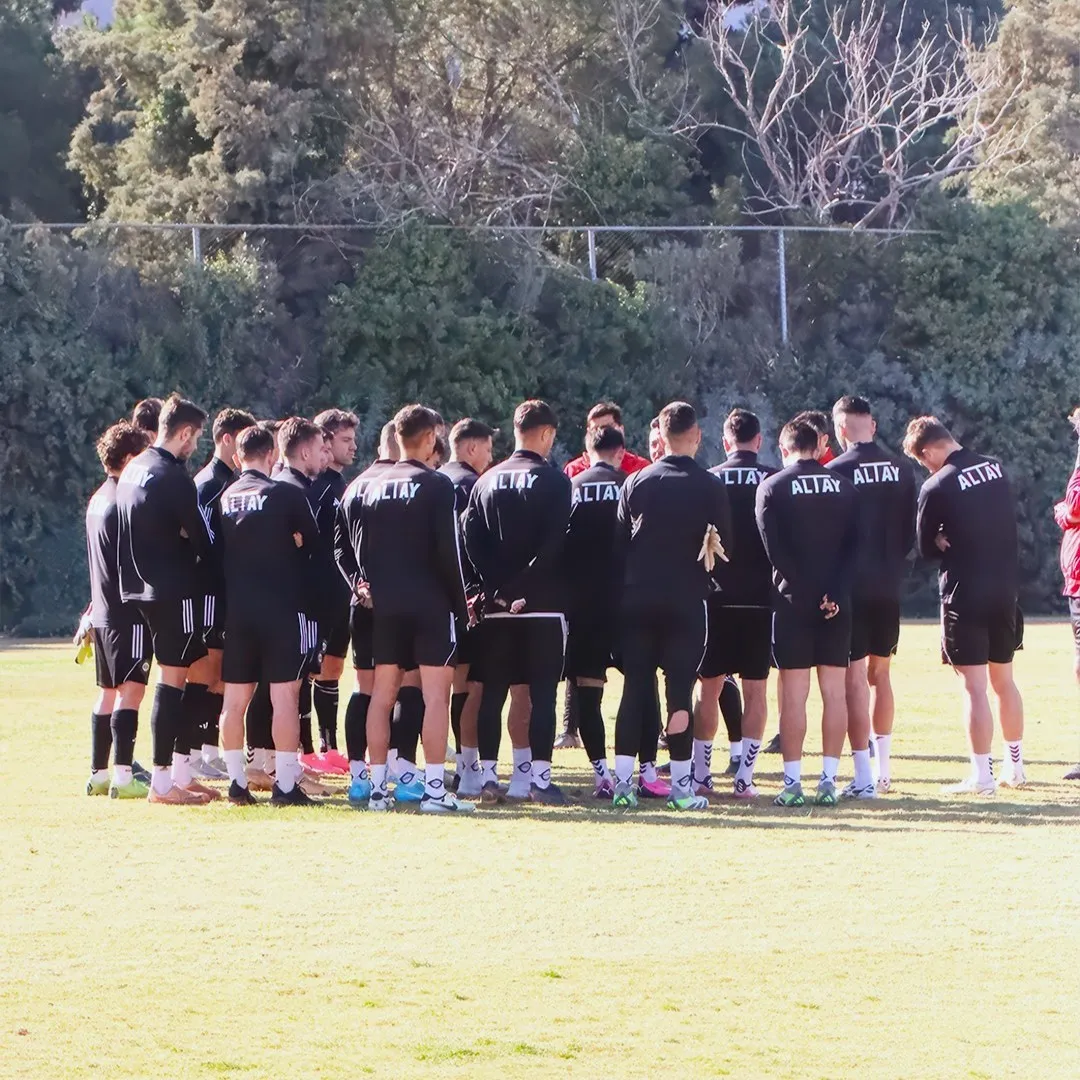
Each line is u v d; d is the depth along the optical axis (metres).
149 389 116.62
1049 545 134.88
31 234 114.69
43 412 113.38
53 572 113.56
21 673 72.38
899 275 138.50
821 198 150.62
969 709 37.78
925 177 147.00
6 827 32.59
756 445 38.50
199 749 40.47
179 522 35.44
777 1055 18.45
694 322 133.62
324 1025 19.50
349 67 132.88
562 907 25.36
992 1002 20.47
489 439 39.25
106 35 136.88
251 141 126.12
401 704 36.19
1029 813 34.56
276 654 35.19
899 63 159.38
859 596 36.78
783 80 154.88
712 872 27.97
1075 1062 18.28
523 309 127.94
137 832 32.00
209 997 20.61
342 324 123.31
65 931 23.88
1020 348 136.62
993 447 136.00
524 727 37.75
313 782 38.22
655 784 37.94
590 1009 20.14
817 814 34.62
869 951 22.80
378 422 122.62
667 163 143.38
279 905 25.50
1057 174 148.50
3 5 147.50
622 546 35.72
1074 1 157.88
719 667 37.62
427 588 34.69
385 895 26.20
